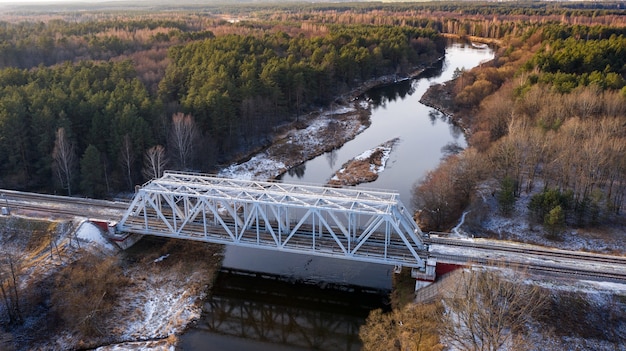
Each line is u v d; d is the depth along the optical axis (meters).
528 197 71.88
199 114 87.44
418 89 146.50
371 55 149.25
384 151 96.62
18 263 54.00
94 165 72.81
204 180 64.50
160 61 118.50
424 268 51.59
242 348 47.75
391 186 81.50
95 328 48.38
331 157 95.69
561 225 62.34
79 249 57.78
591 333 44.28
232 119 91.31
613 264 52.47
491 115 92.31
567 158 68.81
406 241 50.66
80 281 52.34
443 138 103.88
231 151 93.31
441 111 123.25
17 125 73.31
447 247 55.19
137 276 56.88
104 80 93.38
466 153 76.12
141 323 50.06
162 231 59.12
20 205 66.31
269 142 100.25
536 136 72.50
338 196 54.50
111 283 54.00
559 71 105.12
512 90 100.88
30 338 46.88
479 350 41.06
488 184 75.69
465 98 117.75
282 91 111.00
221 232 58.50
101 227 61.94
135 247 62.62
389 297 54.72
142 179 79.31
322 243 55.78
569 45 129.88
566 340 43.69
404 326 45.94
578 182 68.44
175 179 59.97
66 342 46.91
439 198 68.06
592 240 62.19
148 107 81.50
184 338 48.75
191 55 115.31
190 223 61.41
